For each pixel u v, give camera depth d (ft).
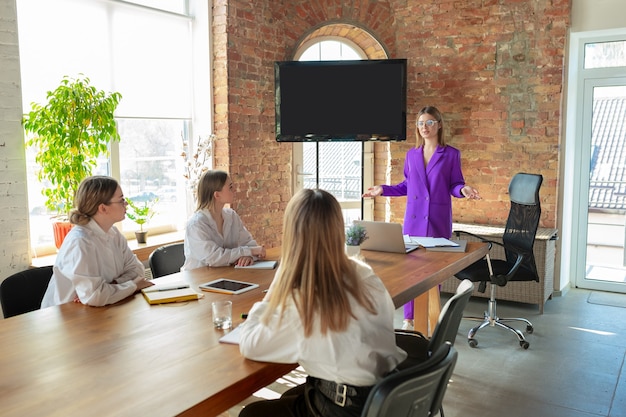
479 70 18.30
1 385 5.81
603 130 18.34
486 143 18.49
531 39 17.60
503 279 14.02
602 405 11.03
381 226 11.93
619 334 14.93
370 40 19.44
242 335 6.34
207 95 17.48
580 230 19.10
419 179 14.84
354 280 5.86
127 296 8.79
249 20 17.54
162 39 16.94
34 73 14.14
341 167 20.49
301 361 6.01
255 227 18.34
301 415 6.83
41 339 7.06
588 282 19.21
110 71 15.75
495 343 14.34
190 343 6.89
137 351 6.65
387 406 5.24
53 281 8.97
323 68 17.53
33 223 14.53
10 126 12.73
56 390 5.69
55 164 13.20
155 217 17.42
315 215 5.77
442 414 9.57
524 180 14.55
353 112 17.70
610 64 17.94
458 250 12.15
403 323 15.42
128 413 5.21
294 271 5.82
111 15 15.69
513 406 11.01
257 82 18.02
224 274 10.14
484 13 18.07
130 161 16.60
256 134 18.15
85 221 9.13
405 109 17.72
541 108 17.67
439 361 5.69
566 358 13.35
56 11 14.51
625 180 18.21
